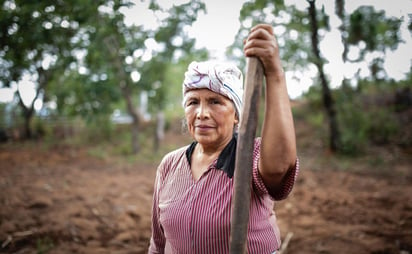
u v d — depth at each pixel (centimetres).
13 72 751
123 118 1969
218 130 127
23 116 1553
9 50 460
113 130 1563
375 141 1068
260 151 108
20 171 797
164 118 1611
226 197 123
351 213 487
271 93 103
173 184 139
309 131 1248
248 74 102
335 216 479
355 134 1045
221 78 123
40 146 1303
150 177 746
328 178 720
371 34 710
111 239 414
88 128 1471
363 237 404
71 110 1263
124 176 756
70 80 1182
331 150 1020
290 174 111
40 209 487
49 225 427
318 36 738
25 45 460
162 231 160
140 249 388
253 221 121
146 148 1221
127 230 437
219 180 126
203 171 133
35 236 400
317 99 1322
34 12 430
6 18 424
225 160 128
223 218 121
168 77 1072
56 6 441
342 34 722
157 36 824
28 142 1396
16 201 514
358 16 689
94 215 477
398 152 980
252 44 101
